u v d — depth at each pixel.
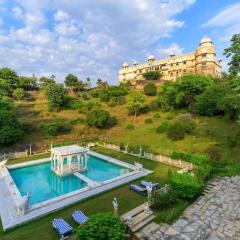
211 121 39.75
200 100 42.75
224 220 14.78
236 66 22.72
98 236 10.53
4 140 34.97
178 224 14.38
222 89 41.38
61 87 60.34
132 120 53.50
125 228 12.26
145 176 23.52
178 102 47.38
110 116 52.31
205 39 80.06
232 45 22.06
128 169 26.98
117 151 35.81
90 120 48.19
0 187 21.08
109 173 26.16
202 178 20.47
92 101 65.25
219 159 26.30
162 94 56.22
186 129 37.03
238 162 25.20
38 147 37.94
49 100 57.94
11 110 42.78
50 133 42.69
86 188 19.94
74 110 60.56
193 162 25.23
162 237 12.96
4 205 17.28
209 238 12.86
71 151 25.84
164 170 25.50
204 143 32.53
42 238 12.91
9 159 31.39
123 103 64.31
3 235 13.30
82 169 26.94
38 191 21.27
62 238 12.28
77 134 45.97
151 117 52.72
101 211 15.98
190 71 87.44
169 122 42.34
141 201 17.48
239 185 20.30
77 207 16.75
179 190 17.62
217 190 19.50
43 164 30.06
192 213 15.80
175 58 92.00
